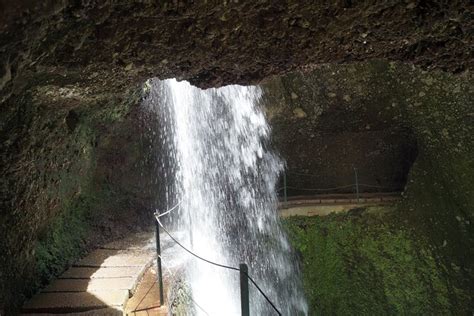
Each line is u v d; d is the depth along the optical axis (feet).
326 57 13.55
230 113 29.66
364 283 27.14
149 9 9.80
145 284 17.56
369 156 31.53
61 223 19.03
